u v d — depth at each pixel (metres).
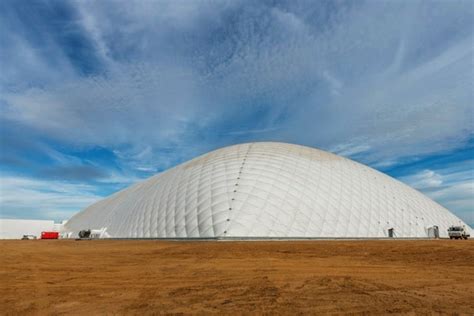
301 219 26.45
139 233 29.45
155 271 14.62
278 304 9.07
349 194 30.17
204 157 36.47
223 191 27.84
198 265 16.09
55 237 56.03
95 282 12.37
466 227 37.50
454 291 10.45
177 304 9.21
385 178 36.59
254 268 14.97
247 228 24.80
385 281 11.98
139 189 38.84
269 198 27.11
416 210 32.94
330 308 8.65
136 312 8.53
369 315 8.07
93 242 31.36
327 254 19.36
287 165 31.61
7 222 63.66
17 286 11.80
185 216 27.23
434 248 20.98
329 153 38.53
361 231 27.62
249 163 31.44
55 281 12.65
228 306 8.97
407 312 8.24
